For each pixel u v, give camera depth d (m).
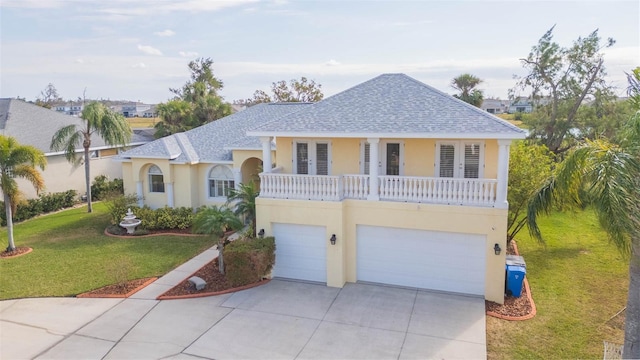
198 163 26.58
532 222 12.95
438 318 13.98
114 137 28.56
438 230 15.76
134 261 19.59
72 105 103.06
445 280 16.11
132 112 123.88
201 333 13.13
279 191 17.39
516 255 18.53
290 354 11.94
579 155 11.13
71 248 21.55
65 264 19.20
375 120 16.55
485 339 12.63
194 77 64.06
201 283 16.33
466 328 13.30
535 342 12.52
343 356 11.80
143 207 26.36
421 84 18.80
